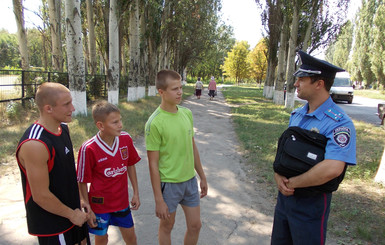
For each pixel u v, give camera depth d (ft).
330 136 6.04
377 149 23.20
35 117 31.78
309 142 6.22
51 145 5.86
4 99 32.73
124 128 26.91
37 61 150.82
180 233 10.87
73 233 6.66
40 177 5.63
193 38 95.30
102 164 7.61
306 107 7.02
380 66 114.42
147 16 62.13
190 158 8.30
